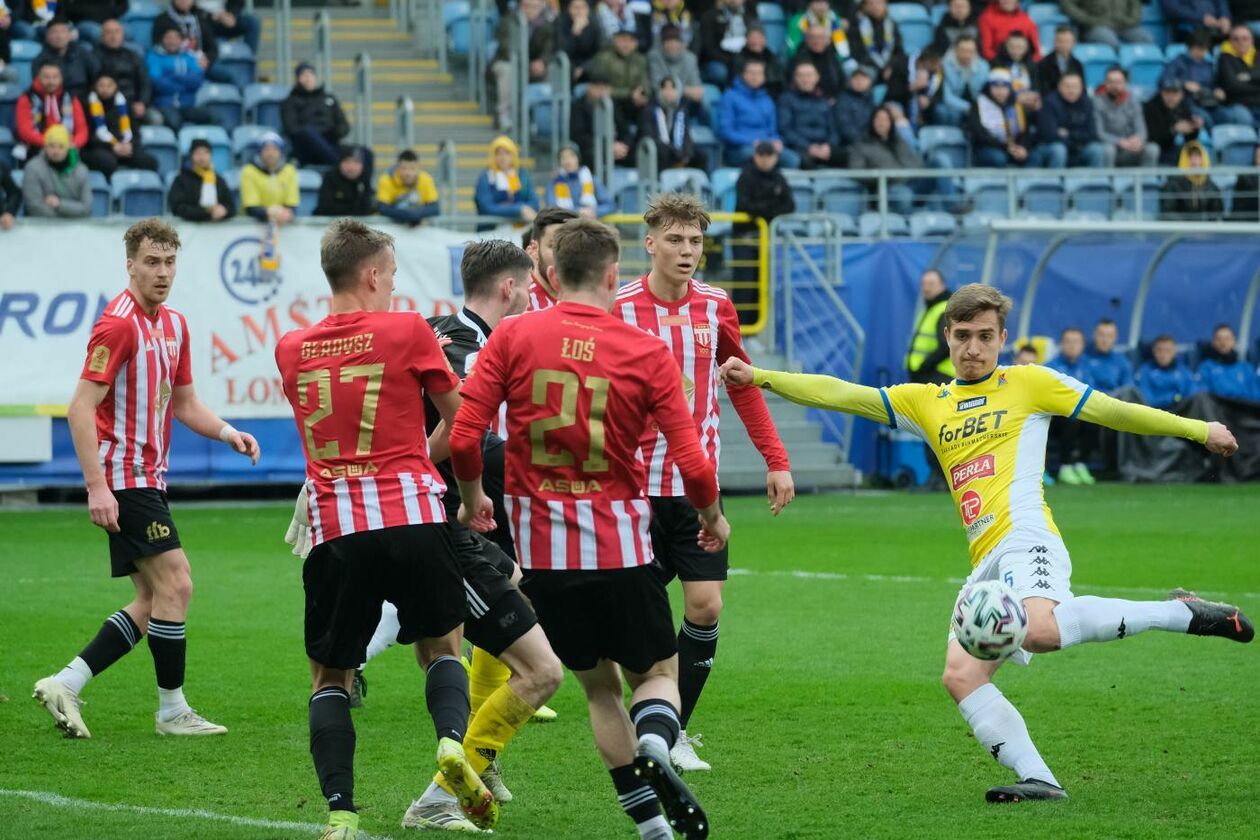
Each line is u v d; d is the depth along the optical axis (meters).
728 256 62.03
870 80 68.69
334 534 16.34
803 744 21.30
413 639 16.94
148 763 20.39
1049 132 69.44
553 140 66.56
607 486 15.91
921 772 19.70
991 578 18.38
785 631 30.28
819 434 61.56
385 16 80.31
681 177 63.88
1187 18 78.56
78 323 53.28
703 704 23.88
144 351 21.92
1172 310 67.12
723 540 16.53
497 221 58.78
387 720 23.17
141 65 61.28
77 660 22.11
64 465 53.31
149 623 22.06
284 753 20.97
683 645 20.33
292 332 17.05
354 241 16.81
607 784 19.34
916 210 68.44
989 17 73.25
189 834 16.67
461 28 75.62
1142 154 70.31
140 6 68.62
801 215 62.62
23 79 64.69
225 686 25.41
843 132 67.81
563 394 15.75
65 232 53.16
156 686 25.53
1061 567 18.00
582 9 67.94
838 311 63.41
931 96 70.62
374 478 16.39
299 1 81.25
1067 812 17.45
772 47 74.81
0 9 62.97
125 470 21.84
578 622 15.93
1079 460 63.22
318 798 18.59
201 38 65.56
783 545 43.62
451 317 20.12
